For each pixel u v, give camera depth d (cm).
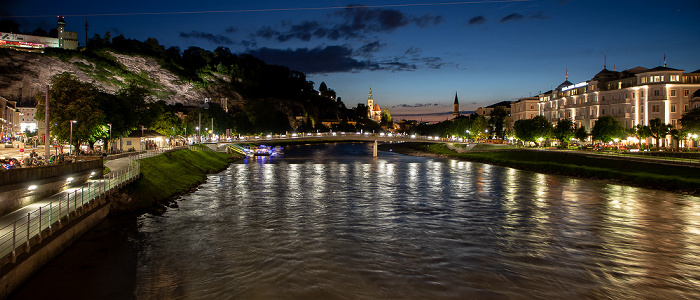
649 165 7350
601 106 12769
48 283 2472
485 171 9550
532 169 9688
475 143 15025
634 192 6234
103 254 3006
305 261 3005
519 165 10331
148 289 2473
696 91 10612
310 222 4172
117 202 4194
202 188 6469
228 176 8275
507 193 6125
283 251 3219
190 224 4000
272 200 5391
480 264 3005
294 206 4984
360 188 6594
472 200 5512
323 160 13212
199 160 9506
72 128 6400
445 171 9538
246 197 5612
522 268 2938
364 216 4478
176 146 10594
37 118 6419
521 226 4094
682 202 5369
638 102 11362
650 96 10962
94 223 3691
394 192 6188
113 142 9481
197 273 2741
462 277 2761
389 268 2898
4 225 2578
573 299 2462
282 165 11169
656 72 10962
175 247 3259
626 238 3694
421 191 6300
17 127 15875
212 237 3566
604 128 11006
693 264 3061
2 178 2817
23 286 2381
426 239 3612
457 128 19175
